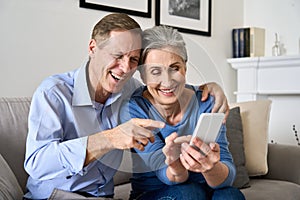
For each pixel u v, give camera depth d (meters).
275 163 2.67
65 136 1.63
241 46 3.65
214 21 3.61
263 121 2.65
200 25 3.48
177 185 1.62
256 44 3.59
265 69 3.50
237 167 2.41
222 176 1.64
